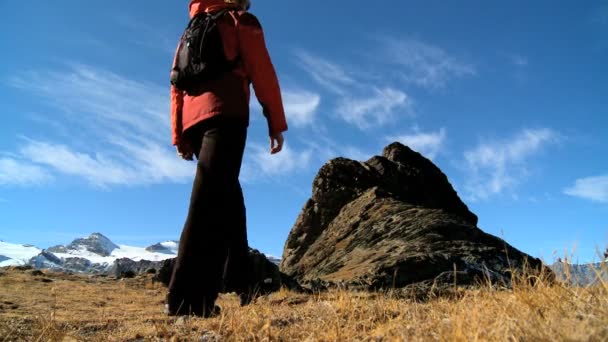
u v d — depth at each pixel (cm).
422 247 934
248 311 365
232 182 318
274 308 434
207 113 319
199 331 342
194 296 307
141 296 779
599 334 214
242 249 350
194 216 310
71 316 502
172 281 312
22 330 395
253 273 365
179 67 334
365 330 330
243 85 329
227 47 323
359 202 1377
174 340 325
